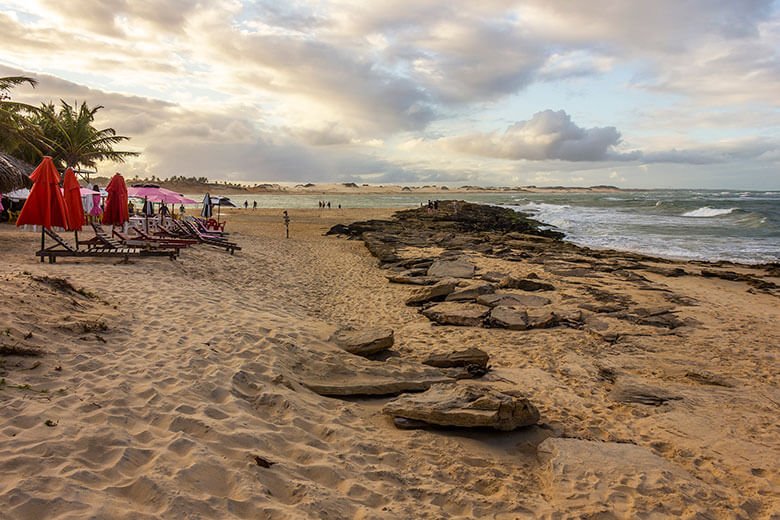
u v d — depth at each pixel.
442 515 3.67
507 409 5.21
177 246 14.49
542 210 62.00
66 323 6.09
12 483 3.04
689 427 5.58
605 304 12.20
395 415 5.32
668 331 9.99
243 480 3.57
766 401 6.37
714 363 8.09
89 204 27.06
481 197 151.25
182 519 3.03
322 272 16.53
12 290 6.50
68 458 3.45
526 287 13.95
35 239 17.52
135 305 8.09
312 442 4.53
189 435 4.15
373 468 4.24
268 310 9.59
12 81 22.31
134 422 4.21
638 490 4.11
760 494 4.24
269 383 5.65
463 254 21.39
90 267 11.42
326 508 3.45
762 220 38.44
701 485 4.25
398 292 13.55
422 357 7.75
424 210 51.31
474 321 10.18
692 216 48.00
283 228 34.44
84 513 2.88
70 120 33.75
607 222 42.75
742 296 13.95
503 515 3.77
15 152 28.97
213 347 6.47
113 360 5.54
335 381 6.18
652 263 20.73
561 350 8.60
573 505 3.92
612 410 6.14
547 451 4.80
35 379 4.66
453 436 5.12
